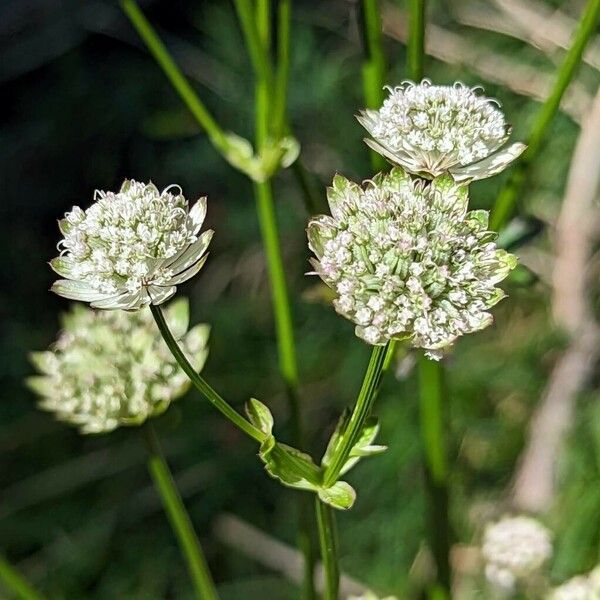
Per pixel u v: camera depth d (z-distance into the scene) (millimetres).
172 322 338
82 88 703
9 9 711
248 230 610
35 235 697
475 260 290
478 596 462
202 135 637
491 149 306
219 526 547
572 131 528
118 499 567
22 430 592
